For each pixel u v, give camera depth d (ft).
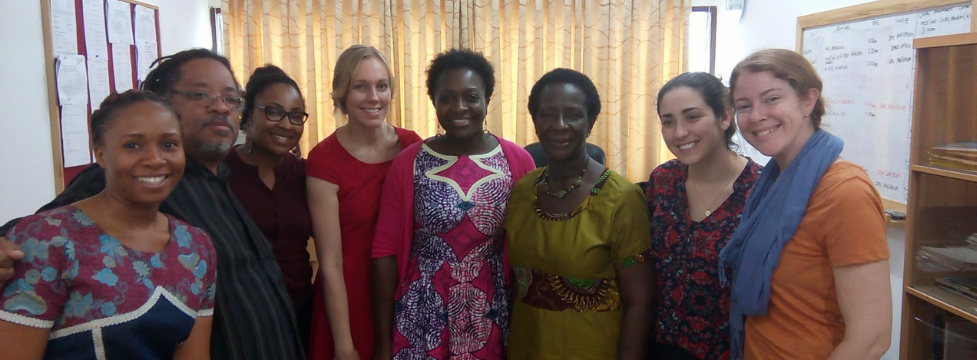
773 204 3.73
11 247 2.89
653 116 12.57
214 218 4.22
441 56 5.36
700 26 13.16
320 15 12.14
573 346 4.52
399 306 5.20
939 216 5.78
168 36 10.99
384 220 5.36
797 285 3.63
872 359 3.31
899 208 8.16
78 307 2.98
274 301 4.44
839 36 9.15
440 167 5.24
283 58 12.29
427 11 12.37
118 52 9.28
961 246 5.61
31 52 7.47
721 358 4.42
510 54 12.49
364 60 5.51
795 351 3.64
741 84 3.77
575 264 4.43
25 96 7.37
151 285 3.24
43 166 7.71
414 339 5.11
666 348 4.72
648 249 4.60
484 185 5.16
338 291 5.44
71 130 8.16
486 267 5.20
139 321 3.15
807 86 3.62
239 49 12.54
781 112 3.59
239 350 4.08
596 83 12.55
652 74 12.47
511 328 5.03
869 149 8.64
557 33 12.56
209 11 12.92
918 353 6.02
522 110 12.52
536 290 4.70
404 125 12.44
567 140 4.57
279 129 5.31
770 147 3.68
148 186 3.22
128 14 9.55
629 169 12.91
